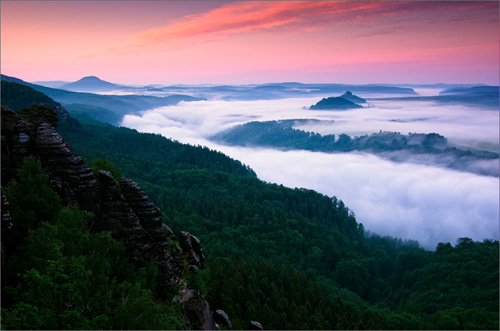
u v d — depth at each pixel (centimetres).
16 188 3703
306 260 15400
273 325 7444
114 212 4097
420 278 13738
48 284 2459
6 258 3134
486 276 12012
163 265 4181
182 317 4050
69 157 4044
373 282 15438
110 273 3403
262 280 9400
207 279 4853
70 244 3206
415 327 8881
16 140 4016
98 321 2548
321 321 8288
